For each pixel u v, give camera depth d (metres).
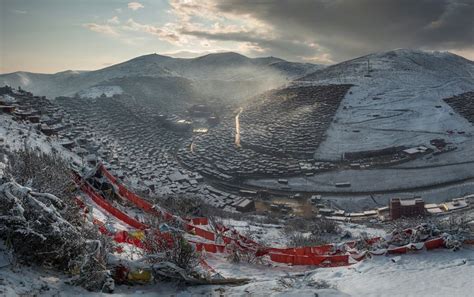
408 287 10.39
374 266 12.46
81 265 9.15
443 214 65.75
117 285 9.73
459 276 11.18
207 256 15.26
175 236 10.84
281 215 78.25
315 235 31.73
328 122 159.25
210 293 9.57
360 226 41.59
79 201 13.23
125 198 21.39
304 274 12.02
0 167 11.11
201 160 132.75
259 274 13.04
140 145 154.12
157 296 9.27
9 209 9.33
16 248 9.20
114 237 12.70
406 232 14.62
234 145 147.50
